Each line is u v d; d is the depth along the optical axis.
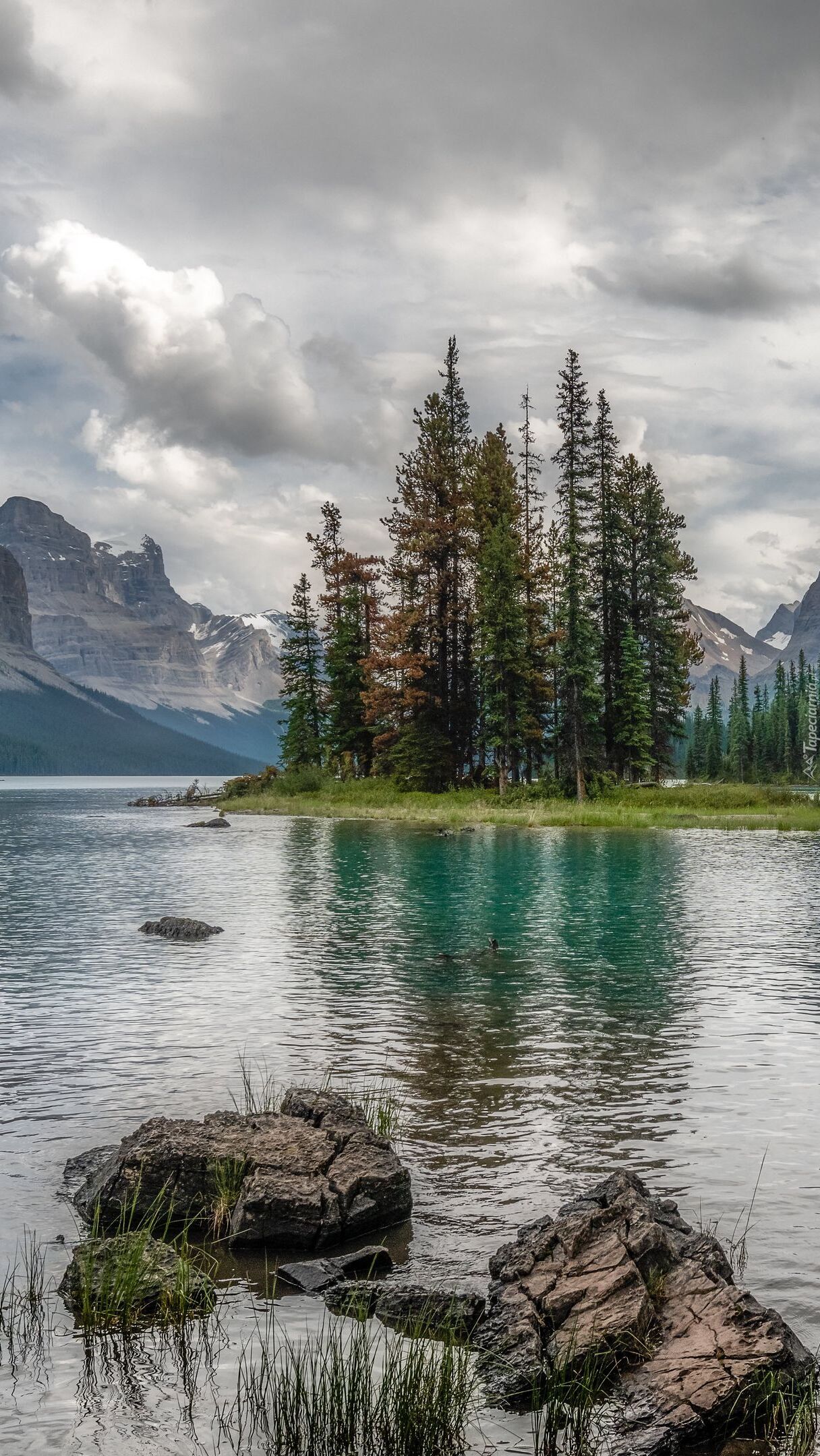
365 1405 5.59
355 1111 9.70
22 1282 7.18
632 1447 5.37
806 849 41.91
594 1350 6.00
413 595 77.12
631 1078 11.60
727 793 68.62
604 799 67.38
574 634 66.19
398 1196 8.15
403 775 75.62
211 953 19.53
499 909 25.17
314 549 90.88
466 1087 11.30
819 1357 6.12
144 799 99.50
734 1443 5.49
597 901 26.44
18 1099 10.92
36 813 84.31
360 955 19.20
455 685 76.94
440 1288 6.82
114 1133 9.92
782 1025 13.90
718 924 22.67
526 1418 5.68
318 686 92.44
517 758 73.94
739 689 146.25
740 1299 6.31
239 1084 11.41
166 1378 6.03
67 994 16.05
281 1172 8.27
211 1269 7.46
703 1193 8.44
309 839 49.53
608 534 74.12
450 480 77.62
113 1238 7.51
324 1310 6.84
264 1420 5.61
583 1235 7.05
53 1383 5.98
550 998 15.54
